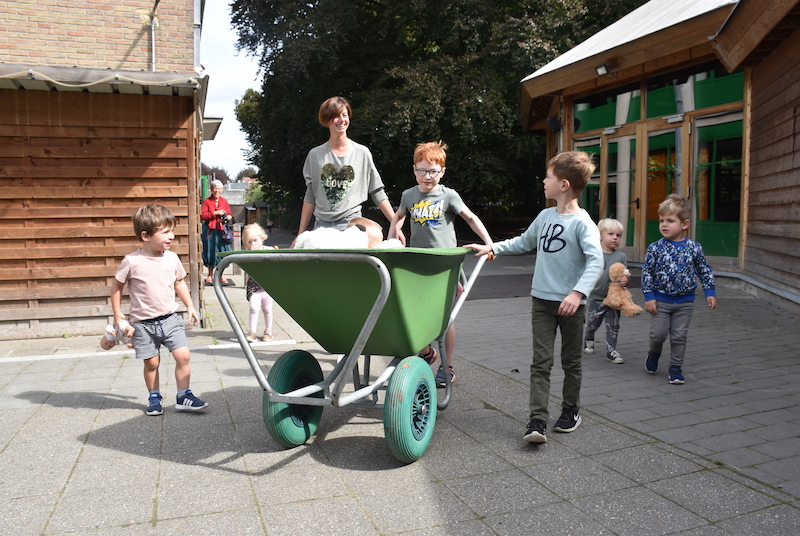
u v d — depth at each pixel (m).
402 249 2.71
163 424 3.80
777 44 7.69
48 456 3.27
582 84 12.10
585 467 3.07
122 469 3.10
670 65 10.15
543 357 3.45
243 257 2.89
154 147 6.84
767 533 2.41
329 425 3.80
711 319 6.79
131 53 6.91
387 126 21.11
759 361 5.07
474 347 5.99
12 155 6.49
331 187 4.45
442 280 3.43
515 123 22.11
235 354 5.76
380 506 2.68
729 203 9.53
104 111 6.68
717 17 8.25
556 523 2.51
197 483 2.93
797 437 3.41
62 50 6.75
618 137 11.62
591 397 4.25
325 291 3.06
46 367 5.28
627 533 2.43
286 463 3.18
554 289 3.43
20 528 2.50
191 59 7.02
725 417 3.77
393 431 3.02
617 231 5.30
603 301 5.12
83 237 6.73
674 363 4.55
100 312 6.82
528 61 18.47
